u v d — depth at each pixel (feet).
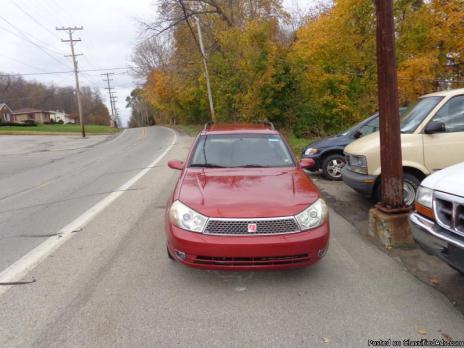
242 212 11.30
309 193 12.48
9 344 9.27
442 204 10.34
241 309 10.64
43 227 19.04
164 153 55.11
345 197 23.04
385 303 10.77
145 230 17.81
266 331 9.60
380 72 14.56
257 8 98.22
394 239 14.69
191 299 11.23
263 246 10.96
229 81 68.49
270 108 58.95
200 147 16.72
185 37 102.68
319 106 55.31
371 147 19.21
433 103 18.49
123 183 30.76
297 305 10.79
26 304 11.12
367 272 12.73
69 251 15.37
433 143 17.85
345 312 10.37
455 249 9.60
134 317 10.32
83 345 9.16
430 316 10.09
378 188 19.34
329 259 13.85
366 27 49.24
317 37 54.24
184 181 13.82
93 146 87.40
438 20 47.57
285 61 58.03
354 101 51.90
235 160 15.81
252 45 62.44
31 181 35.63
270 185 13.03
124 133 156.76
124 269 13.42
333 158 28.14
